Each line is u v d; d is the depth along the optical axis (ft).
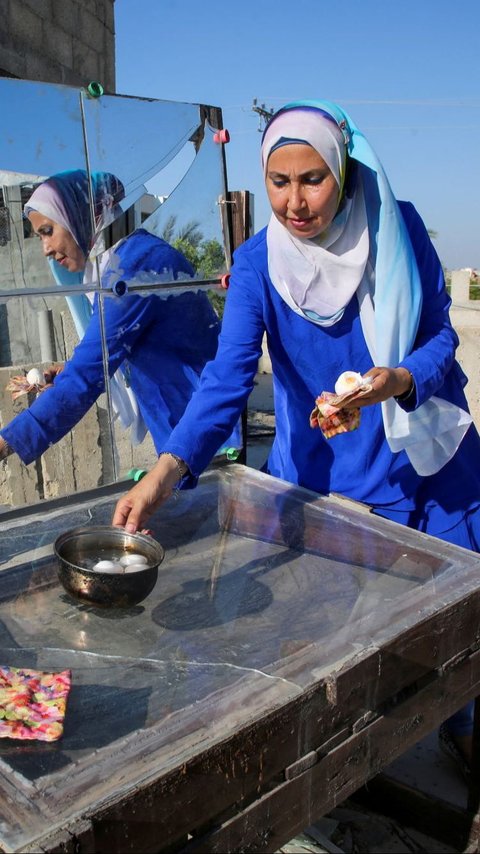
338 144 5.07
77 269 5.84
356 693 3.86
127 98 5.90
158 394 6.73
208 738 3.27
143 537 5.08
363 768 4.05
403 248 5.46
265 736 3.43
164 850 3.17
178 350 6.81
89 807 2.85
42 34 16.94
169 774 3.05
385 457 6.02
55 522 5.65
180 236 6.66
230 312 5.83
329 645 4.05
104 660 4.02
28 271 5.53
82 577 4.50
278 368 6.13
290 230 5.33
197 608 4.65
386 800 6.23
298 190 5.09
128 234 6.17
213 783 3.25
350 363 5.87
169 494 5.18
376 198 5.44
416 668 4.25
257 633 4.28
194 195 6.70
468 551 5.13
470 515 6.22
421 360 5.42
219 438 5.41
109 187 5.90
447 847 5.97
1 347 5.57
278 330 5.87
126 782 3.01
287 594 4.79
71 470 6.41
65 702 3.55
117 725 3.42
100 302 6.08
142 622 4.47
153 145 6.18
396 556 5.19
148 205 6.30
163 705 3.57
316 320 5.67
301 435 6.24
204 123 6.61
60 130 5.49
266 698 3.58
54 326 5.86
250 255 5.86
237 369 5.60
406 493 6.09
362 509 5.85
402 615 4.31
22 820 2.81
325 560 5.27
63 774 3.07
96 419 6.37
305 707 3.61
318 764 3.74
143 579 4.55
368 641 4.04
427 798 6.02
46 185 5.48
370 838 6.03
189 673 3.87
